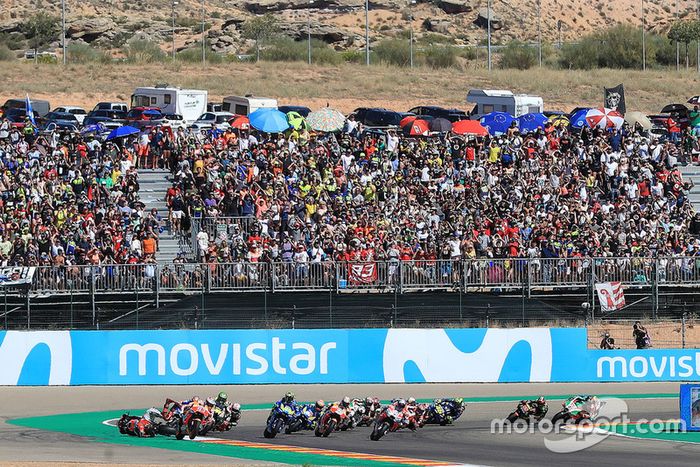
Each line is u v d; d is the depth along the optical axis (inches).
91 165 6953.7
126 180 6884.8
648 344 5620.1
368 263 5944.9
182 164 6929.1
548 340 5315.0
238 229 6432.1
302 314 5895.7
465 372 5260.8
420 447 3683.6
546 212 6904.5
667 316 6127.0
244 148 7436.0
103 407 4611.2
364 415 4158.5
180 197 6614.2
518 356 5290.4
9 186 6555.1
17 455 3457.2
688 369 5364.2
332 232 6387.8
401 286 5954.7
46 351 5128.0
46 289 5738.2
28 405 4638.3
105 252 6112.2
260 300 5880.9
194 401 3917.3
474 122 7775.6
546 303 6067.9
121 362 5142.7
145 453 3521.2
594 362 5319.9
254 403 4712.1
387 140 7682.1
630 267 6092.5
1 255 5999.0
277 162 7140.8
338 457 3452.3
